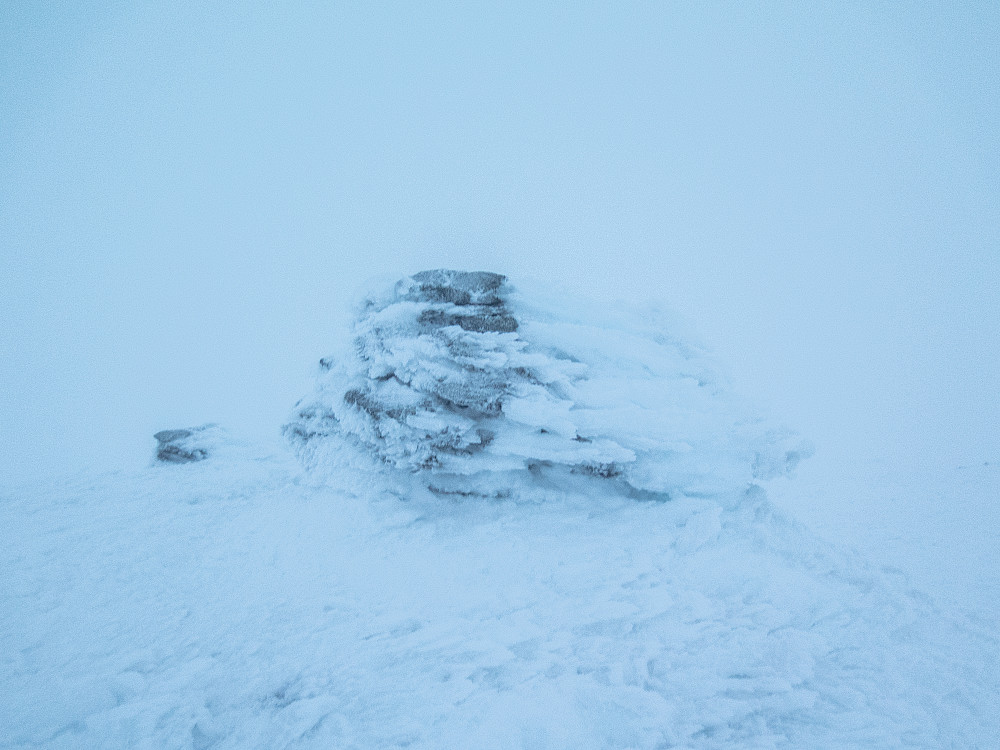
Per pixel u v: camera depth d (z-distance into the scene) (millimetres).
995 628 4379
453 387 6379
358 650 3689
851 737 3053
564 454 6332
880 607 4453
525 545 5422
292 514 6180
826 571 4973
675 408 6289
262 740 2857
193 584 4680
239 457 10031
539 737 2938
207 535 5746
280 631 3934
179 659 3580
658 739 2969
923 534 8539
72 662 3529
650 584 4641
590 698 3232
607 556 5148
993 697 3488
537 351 6684
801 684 3477
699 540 5336
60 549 5387
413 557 5195
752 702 3281
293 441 7348
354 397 6727
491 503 6508
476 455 6602
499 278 6961
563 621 4055
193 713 3051
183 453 9922
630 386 6512
